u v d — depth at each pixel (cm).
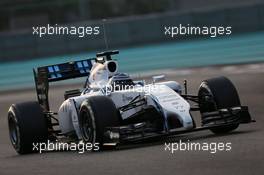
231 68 8600
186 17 13950
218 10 13775
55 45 14062
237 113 3416
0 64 14262
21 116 3772
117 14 17862
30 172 3011
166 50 12788
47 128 3819
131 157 3061
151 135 3244
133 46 14012
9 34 14312
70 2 17725
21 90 9431
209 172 2525
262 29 13575
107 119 3316
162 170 2666
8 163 3450
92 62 4022
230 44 12219
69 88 8481
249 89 6003
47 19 17750
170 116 3281
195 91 6338
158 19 14038
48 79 3928
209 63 9969
